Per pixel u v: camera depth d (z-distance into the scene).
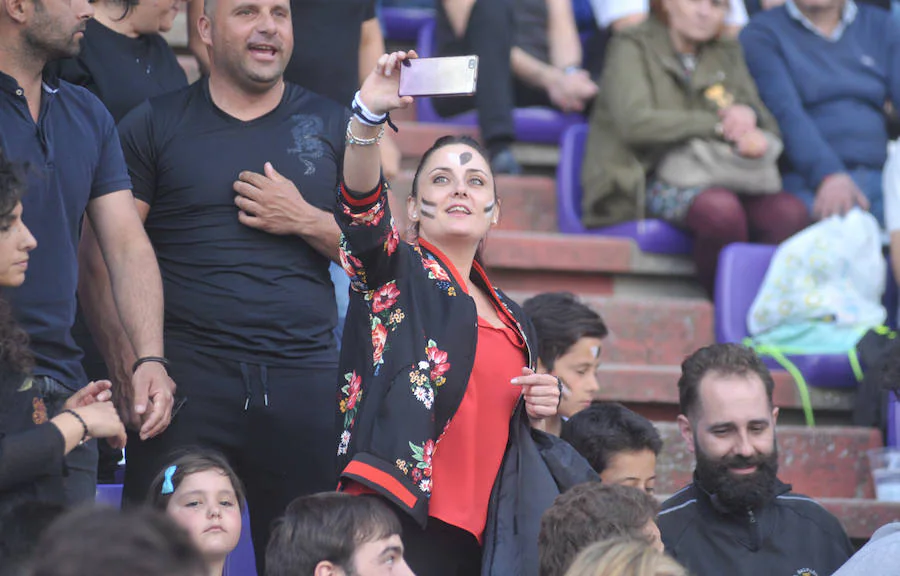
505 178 20.55
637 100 19.80
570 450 10.57
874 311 18.98
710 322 19.08
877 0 23.33
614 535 8.82
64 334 10.57
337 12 15.41
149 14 14.01
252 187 12.24
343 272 14.55
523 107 21.86
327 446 12.28
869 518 15.73
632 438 12.50
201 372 12.02
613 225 20.03
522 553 9.77
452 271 10.42
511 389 10.34
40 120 10.71
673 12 20.34
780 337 18.67
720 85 20.28
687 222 19.41
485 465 10.08
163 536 4.52
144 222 12.45
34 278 10.41
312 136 12.79
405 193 19.33
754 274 19.20
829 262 18.89
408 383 9.70
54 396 10.27
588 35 23.44
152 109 12.60
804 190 20.67
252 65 12.52
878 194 21.02
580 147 20.81
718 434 12.06
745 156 19.56
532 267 19.09
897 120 22.03
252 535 12.24
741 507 12.02
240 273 12.21
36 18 10.52
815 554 12.08
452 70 9.34
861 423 17.86
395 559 9.40
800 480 17.22
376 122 9.49
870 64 21.56
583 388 13.80
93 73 13.55
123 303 11.33
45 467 9.24
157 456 11.86
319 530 9.34
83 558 4.38
